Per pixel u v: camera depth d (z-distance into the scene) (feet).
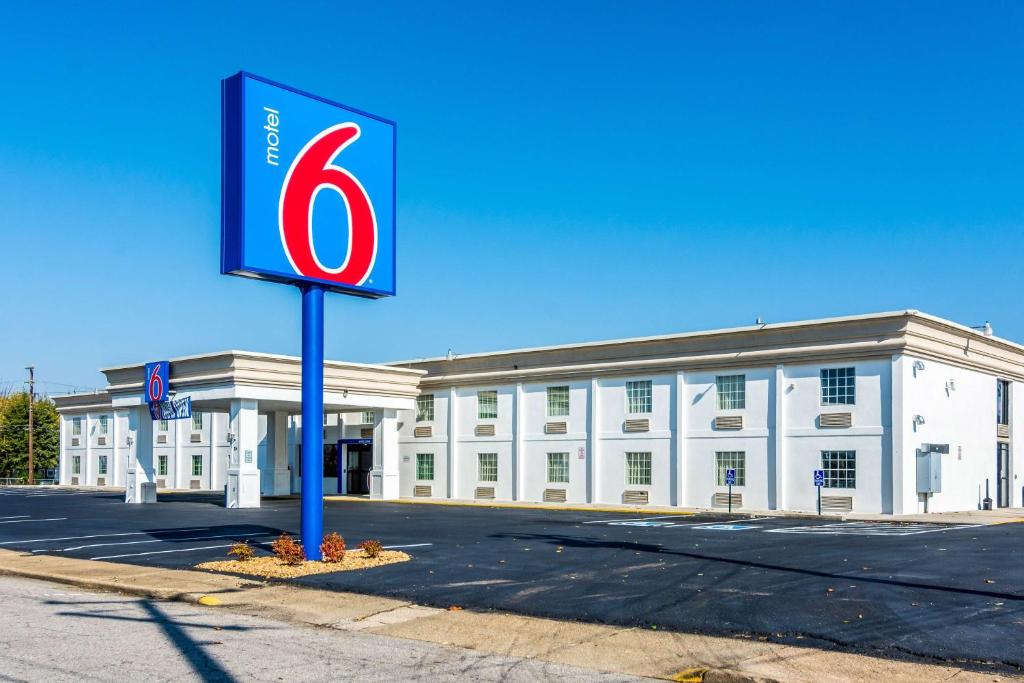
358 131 61.82
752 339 114.93
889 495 103.09
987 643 34.91
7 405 305.73
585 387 131.44
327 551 57.62
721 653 34.12
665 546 68.69
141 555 65.36
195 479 192.34
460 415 146.92
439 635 38.22
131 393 138.00
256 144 55.98
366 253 61.72
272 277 57.52
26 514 111.96
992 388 124.36
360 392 139.03
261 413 158.10
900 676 30.53
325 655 34.37
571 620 40.75
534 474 136.15
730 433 116.16
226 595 47.52
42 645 35.42
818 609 41.63
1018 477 130.11
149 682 29.73
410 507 125.49
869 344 105.19
